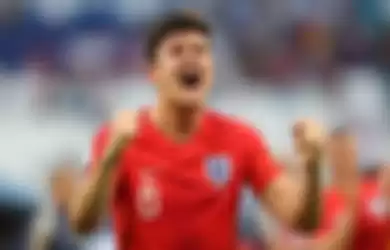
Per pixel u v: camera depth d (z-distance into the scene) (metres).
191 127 15.86
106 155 14.90
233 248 15.88
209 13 49.47
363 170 23.83
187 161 15.65
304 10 50.34
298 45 49.56
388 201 22.03
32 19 48.72
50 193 25.86
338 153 21.83
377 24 50.38
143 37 48.16
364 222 22.03
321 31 50.03
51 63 47.41
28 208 31.67
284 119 43.00
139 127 15.80
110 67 47.19
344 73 48.53
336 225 22.19
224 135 15.92
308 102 44.44
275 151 37.34
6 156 38.22
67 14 48.94
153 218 15.54
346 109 44.56
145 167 15.60
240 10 49.69
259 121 42.62
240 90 45.44
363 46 49.81
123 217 15.76
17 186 32.81
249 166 16.02
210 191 15.62
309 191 14.93
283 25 49.94
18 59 47.72
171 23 15.82
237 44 48.91
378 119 43.66
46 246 25.67
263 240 26.91
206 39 15.88
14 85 43.66
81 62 47.09
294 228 15.58
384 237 22.22
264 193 15.91
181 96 15.69
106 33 48.34
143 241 15.61
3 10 48.66
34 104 42.84
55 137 40.31
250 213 26.98
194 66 15.76
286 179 15.84
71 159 25.97
